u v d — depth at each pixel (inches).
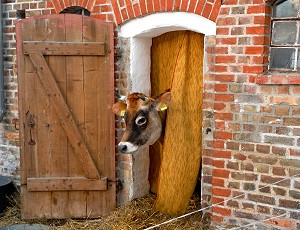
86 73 200.1
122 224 195.8
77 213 210.2
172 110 198.2
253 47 168.7
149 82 214.4
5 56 235.9
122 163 210.2
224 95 176.9
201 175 195.8
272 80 165.3
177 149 199.2
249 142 174.2
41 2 220.1
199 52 197.9
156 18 191.3
